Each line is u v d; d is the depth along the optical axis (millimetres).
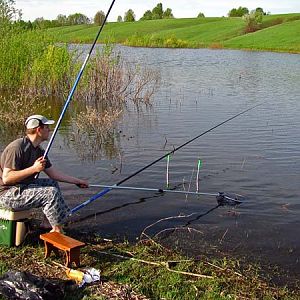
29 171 3428
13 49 11273
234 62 23422
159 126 8281
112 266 3291
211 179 5422
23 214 3551
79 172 5637
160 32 52969
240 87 13672
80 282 2996
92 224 4145
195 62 23156
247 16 48438
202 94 12180
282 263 3562
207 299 2928
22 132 7703
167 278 3143
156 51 32219
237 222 4273
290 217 4402
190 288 3043
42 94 11297
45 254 3359
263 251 3742
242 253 3699
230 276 3266
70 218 4246
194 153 6484
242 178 5461
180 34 50438
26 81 11109
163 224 4203
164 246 3766
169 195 4887
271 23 51562
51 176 3807
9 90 11344
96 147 6828
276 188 5152
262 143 7027
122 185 5195
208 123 8516
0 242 3543
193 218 4344
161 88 13297
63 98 11117
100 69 11133
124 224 4172
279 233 4062
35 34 11805
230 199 4691
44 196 3443
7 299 2711
